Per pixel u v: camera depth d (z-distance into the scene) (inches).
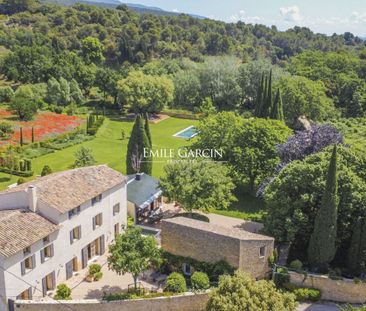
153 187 2285.9
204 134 2642.7
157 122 4562.0
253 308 1282.0
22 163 2795.3
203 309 1513.3
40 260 1518.2
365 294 1585.9
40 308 1417.3
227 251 1588.3
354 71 5241.1
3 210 1631.4
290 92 3831.2
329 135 2228.1
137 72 4803.2
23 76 5433.1
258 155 2432.3
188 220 1764.3
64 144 3427.7
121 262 1475.1
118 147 3508.9
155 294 1493.6
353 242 1665.8
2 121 3757.4
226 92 4913.9
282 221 1766.7
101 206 1831.9
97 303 1437.0
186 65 6008.9
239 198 2518.5
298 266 1664.6
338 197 1652.3
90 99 5241.1
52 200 1605.6
